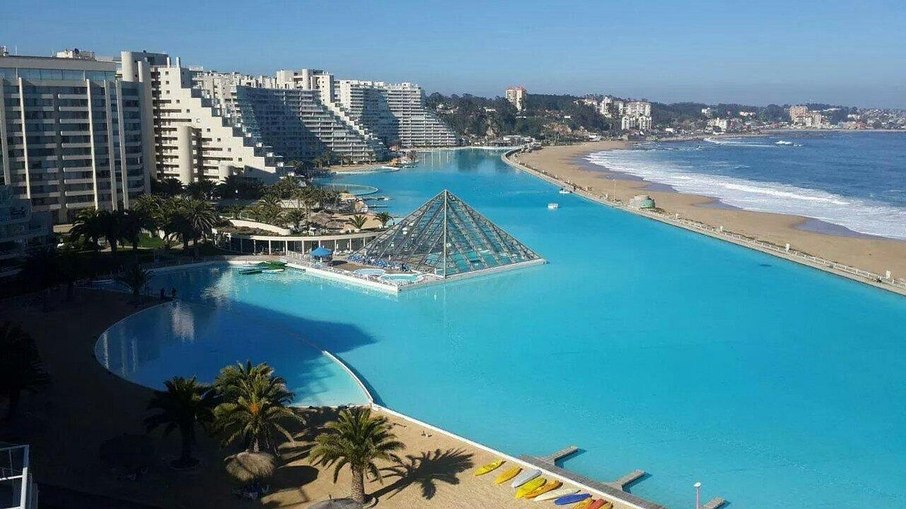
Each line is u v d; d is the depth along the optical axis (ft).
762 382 320.09
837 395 306.14
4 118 583.58
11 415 243.81
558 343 370.94
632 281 509.35
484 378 320.70
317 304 437.99
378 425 208.54
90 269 458.91
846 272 522.06
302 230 597.93
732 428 273.13
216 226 564.71
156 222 524.93
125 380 290.15
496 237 551.59
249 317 398.01
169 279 490.08
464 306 437.99
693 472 239.50
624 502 210.18
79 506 194.49
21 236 437.58
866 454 253.85
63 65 612.29
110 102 638.12
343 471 222.48
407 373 325.42
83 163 628.69
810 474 239.50
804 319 418.31
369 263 531.50
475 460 233.35
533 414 282.97
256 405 212.43
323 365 324.19
